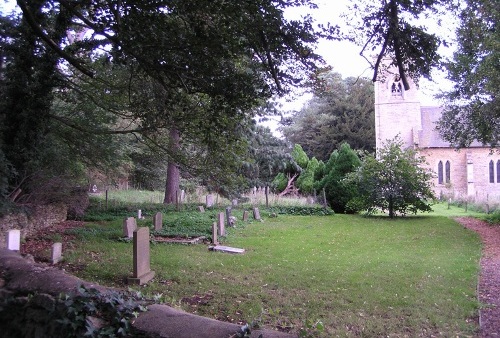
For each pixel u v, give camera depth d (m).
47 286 4.13
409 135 43.59
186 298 6.63
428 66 5.48
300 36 5.86
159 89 9.69
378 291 7.11
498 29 11.35
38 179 12.24
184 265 8.82
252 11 5.57
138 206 19.89
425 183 20.05
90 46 8.75
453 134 18.20
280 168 27.58
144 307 3.69
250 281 7.70
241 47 6.28
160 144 13.59
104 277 7.77
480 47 12.68
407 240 12.80
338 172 22.30
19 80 11.12
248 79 7.06
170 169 22.28
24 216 11.69
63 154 13.67
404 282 7.69
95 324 3.52
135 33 6.24
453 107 17.20
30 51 10.89
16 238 7.98
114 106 12.20
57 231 12.68
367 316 5.92
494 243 12.33
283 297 6.74
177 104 9.30
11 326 4.03
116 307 3.61
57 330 3.63
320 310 6.14
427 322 5.71
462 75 14.40
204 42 6.21
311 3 5.70
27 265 4.79
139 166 28.97
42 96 11.79
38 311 3.87
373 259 9.78
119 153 16.50
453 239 13.04
